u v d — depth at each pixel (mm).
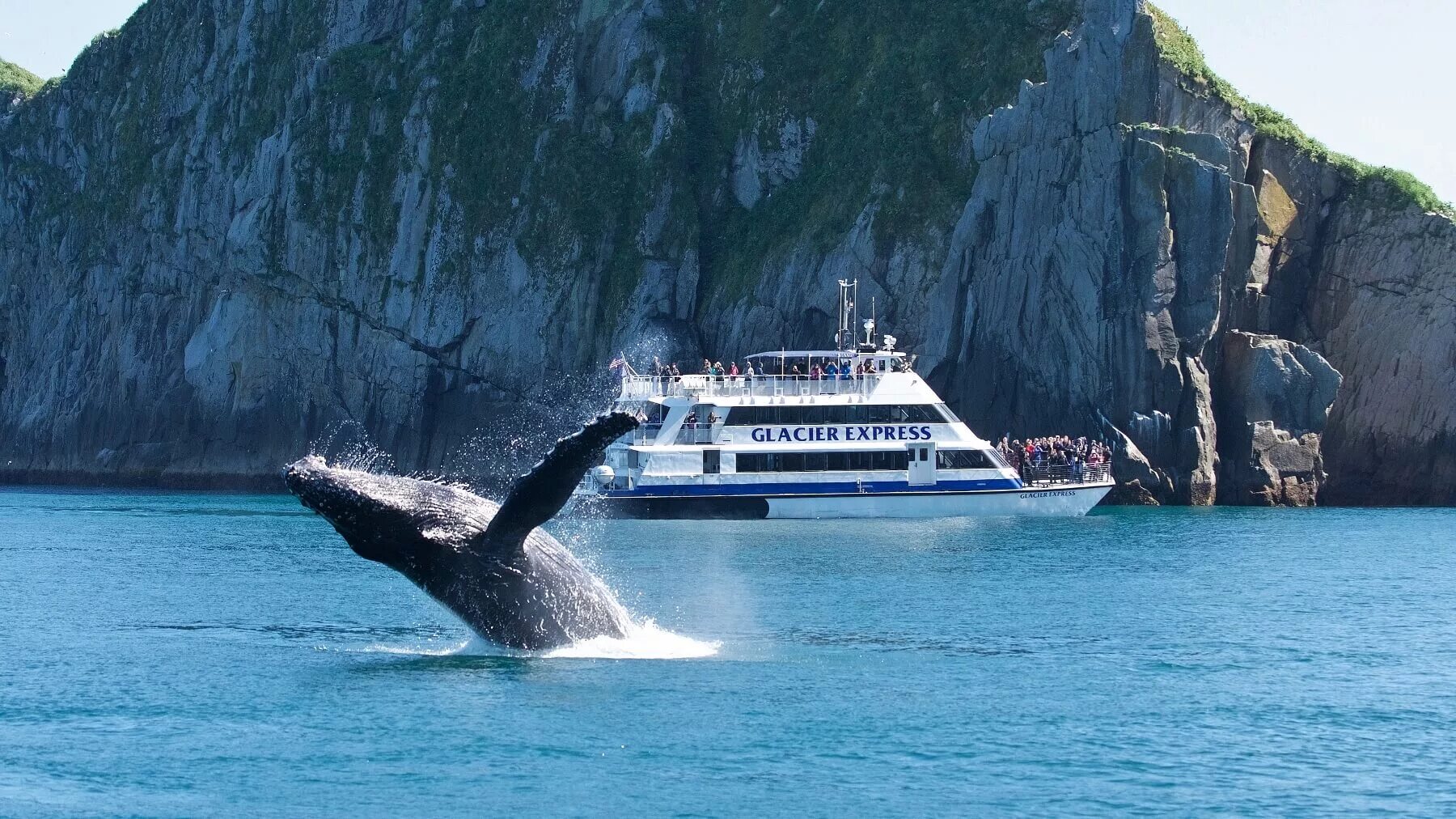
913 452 172500
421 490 59000
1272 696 60594
